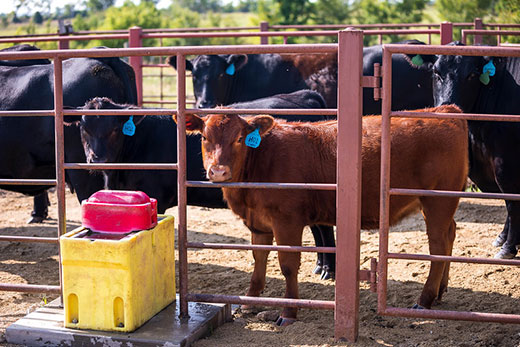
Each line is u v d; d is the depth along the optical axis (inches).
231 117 176.9
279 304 163.5
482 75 253.4
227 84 372.8
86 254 155.9
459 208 335.3
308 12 1254.3
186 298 169.5
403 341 165.6
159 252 172.4
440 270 188.9
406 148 187.9
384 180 155.9
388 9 1245.1
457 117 151.1
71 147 257.4
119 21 1379.2
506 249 249.4
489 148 259.3
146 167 169.0
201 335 165.5
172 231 180.4
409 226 300.8
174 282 183.5
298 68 365.4
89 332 159.3
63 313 173.5
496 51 147.3
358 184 154.7
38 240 177.8
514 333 171.6
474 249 260.8
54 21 2407.7
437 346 161.6
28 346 162.4
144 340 154.9
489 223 304.8
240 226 315.3
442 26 379.6
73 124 253.3
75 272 158.6
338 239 157.6
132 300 157.6
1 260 259.9
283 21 1246.9
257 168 185.5
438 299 200.2
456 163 189.9
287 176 183.6
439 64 265.3
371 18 1246.3
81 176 261.0
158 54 163.8
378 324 182.2
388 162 155.4
